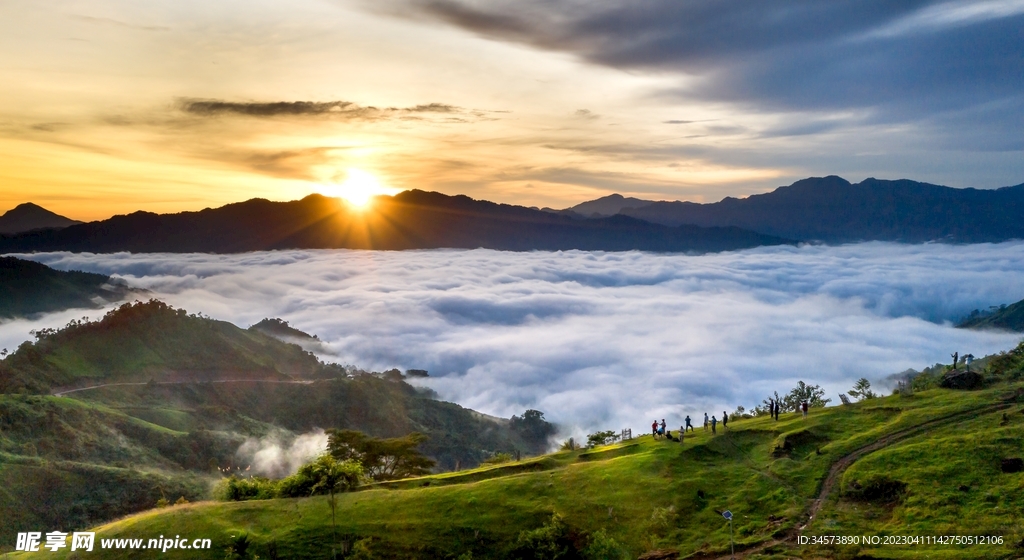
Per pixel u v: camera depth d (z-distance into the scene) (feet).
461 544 173.68
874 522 159.94
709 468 201.05
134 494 418.92
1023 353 251.80
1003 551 138.82
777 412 242.37
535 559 167.32
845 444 200.23
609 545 166.20
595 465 209.56
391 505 191.11
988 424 196.65
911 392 247.29
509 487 198.08
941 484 167.02
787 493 177.88
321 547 173.58
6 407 492.13
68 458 468.34
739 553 155.02
